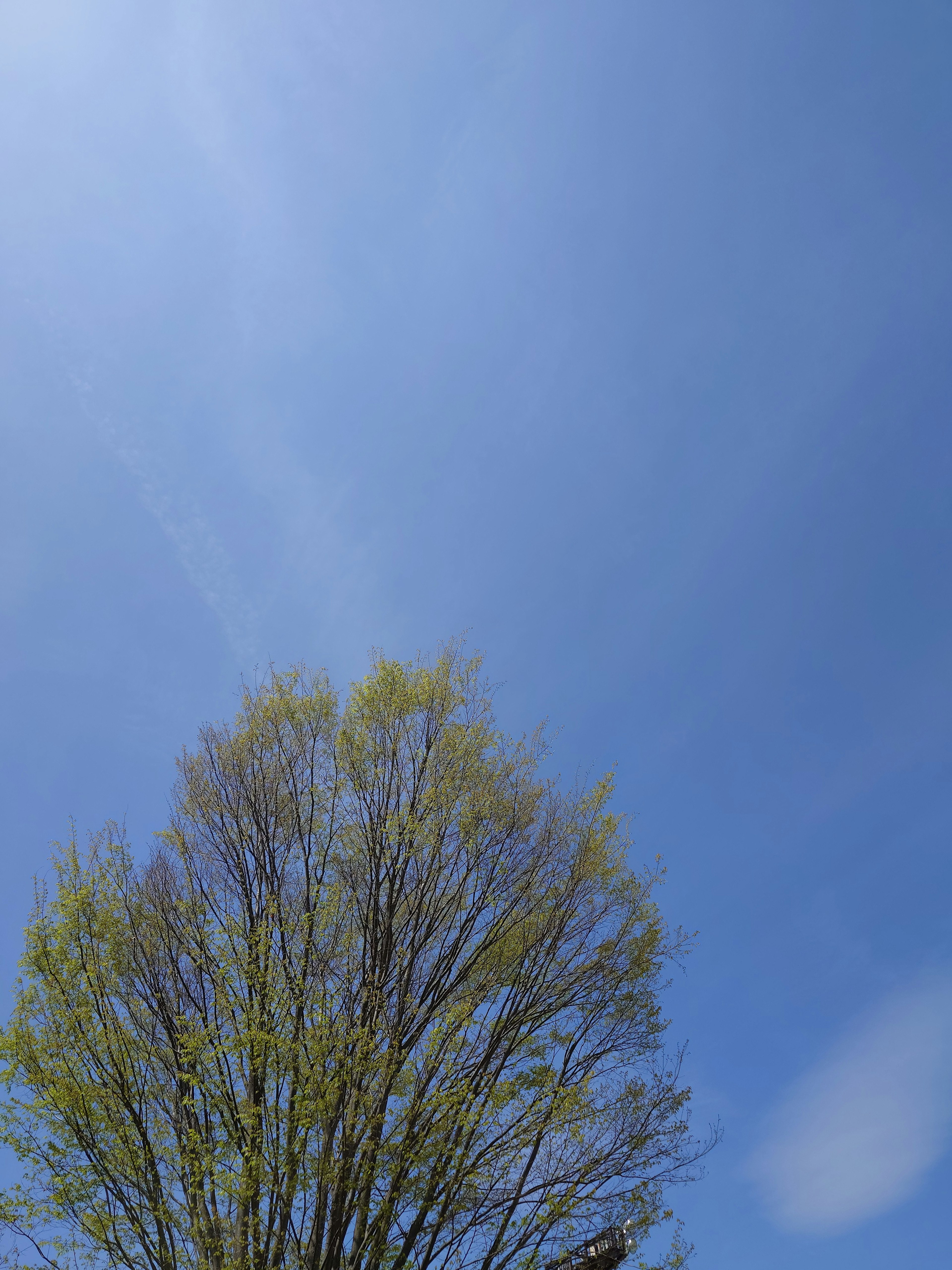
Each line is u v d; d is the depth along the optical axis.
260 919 9.68
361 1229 7.74
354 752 11.36
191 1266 7.73
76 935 9.18
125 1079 8.30
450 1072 8.45
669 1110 9.11
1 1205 7.61
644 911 10.76
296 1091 7.82
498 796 10.89
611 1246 8.09
